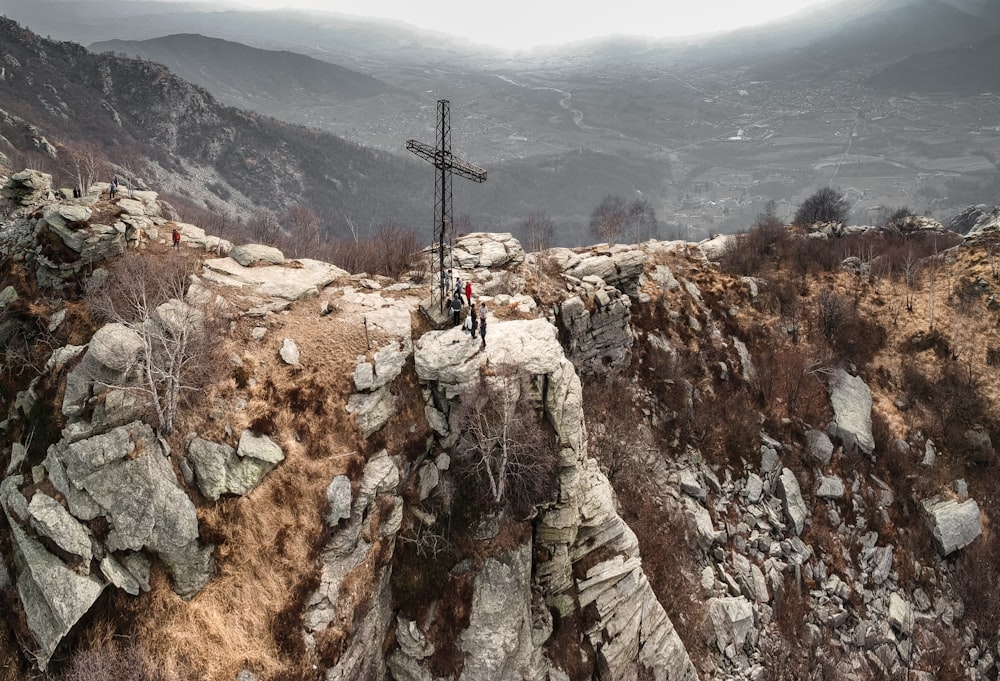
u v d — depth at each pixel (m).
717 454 60.59
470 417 35.72
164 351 32.66
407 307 43.94
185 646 26.16
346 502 31.39
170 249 43.81
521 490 34.88
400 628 32.78
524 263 60.84
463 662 32.22
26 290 38.12
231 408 32.50
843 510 59.59
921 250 94.06
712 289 79.50
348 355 37.53
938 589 56.19
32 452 30.61
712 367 68.50
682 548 51.53
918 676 49.44
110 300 34.12
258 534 29.59
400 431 36.19
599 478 40.25
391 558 33.69
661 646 39.94
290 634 27.94
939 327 77.31
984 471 64.50
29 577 27.42
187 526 28.09
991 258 85.25
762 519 57.09
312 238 82.25
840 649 49.75
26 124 170.88
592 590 37.34
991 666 51.56
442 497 35.53
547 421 36.41
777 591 51.62
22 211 46.22
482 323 37.56
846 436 64.12
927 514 59.75
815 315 78.69
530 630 34.06
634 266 67.69
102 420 29.48
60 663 25.83
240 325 37.66
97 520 27.73
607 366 62.25
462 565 34.00
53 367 33.03
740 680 44.62
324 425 34.03
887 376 73.12
